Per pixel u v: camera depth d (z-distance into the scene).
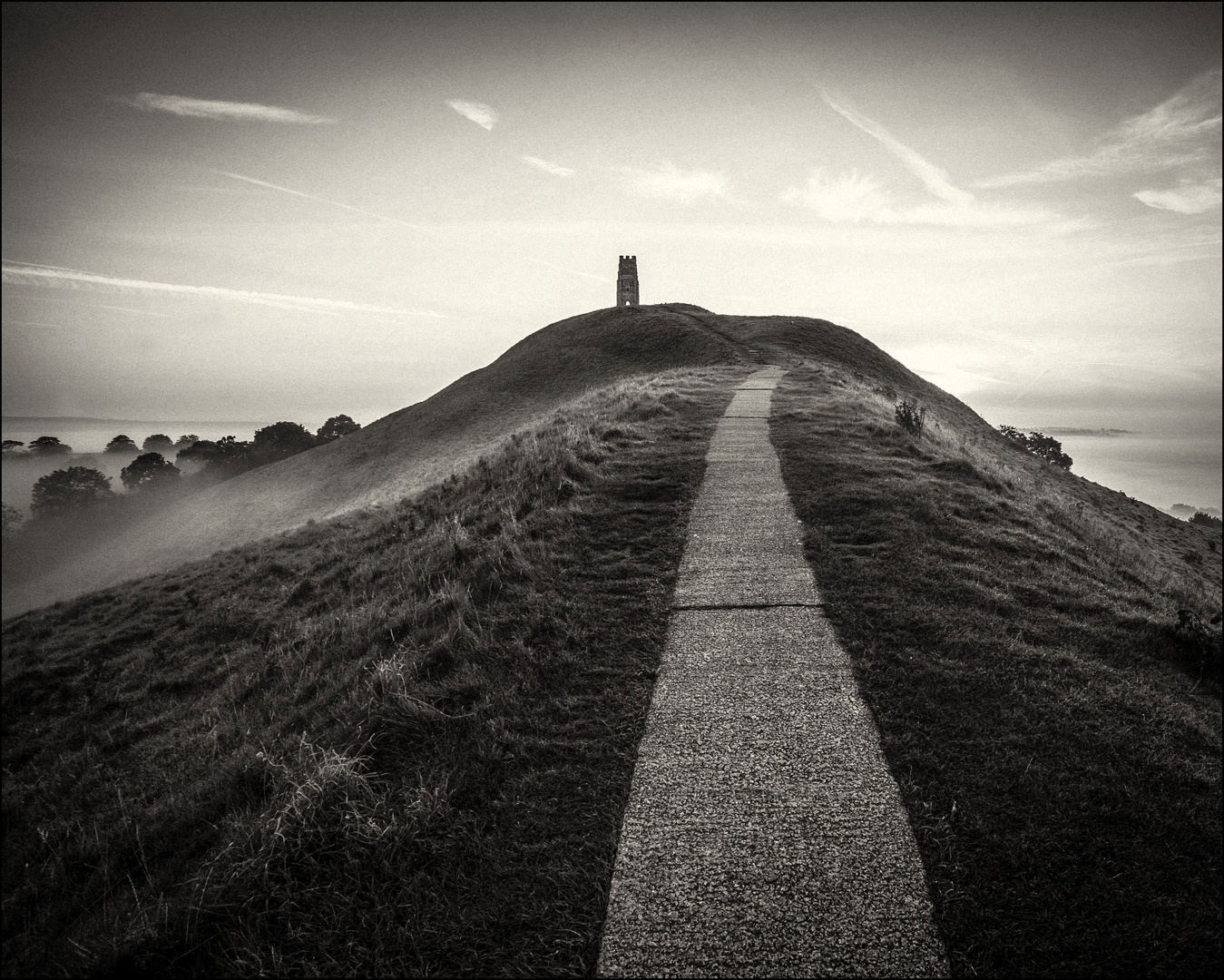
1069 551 7.98
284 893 3.02
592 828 3.41
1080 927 2.84
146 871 3.63
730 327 54.53
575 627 5.68
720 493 9.59
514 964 2.73
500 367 61.47
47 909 3.80
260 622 10.23
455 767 3.88
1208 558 22.64
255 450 85.44
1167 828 3.40
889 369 47.59
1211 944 2.78
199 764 5.50
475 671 4.98
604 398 21.73
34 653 11.71
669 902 2.96
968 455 14.52
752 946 2.75
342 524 17.92
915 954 2.71
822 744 4.01
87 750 7.30
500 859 3.22
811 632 5.48
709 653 5.17
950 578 6.52
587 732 4.22
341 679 5.65
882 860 3.14
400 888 3.08
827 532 7.91
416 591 7.45
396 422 54.78
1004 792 3.61
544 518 8.45
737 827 3.36
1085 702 4.46
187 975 2.73
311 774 3.72
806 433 13.74
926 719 4.26
